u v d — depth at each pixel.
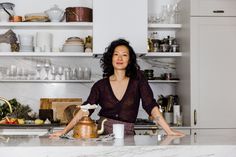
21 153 1.78
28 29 4.41
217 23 3.91
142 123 3.86
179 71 4.33
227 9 3.91
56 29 4.41
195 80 3.86
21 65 4.38
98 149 1.80
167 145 1.85
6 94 4.36
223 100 3.88
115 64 2.64
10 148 1.78
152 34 4.40
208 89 3.87
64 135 2.30
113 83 2.68
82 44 4.15
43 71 4.30
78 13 4.10
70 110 4.20
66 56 4.25
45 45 4.16
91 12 4.18
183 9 4.18
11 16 4.16
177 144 1.89
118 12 4.00
